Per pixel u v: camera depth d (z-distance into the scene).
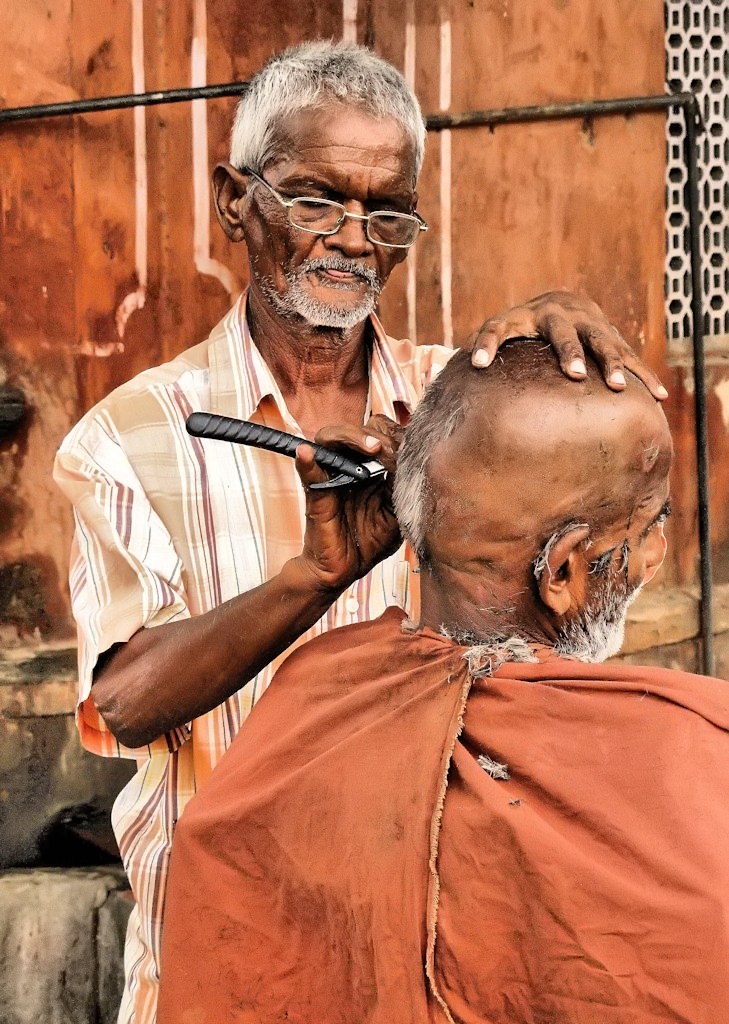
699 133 3.04
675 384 3.08
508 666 1.17
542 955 1.06
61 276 2.76
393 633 1.28
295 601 1.45
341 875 1.15
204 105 2.79
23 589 2.81
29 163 2.71
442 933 1.09
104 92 2.74
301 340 1.85
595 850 1.08
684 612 3.03
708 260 3.09
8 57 2.68
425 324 2.94
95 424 1.82
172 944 1.25
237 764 1.28
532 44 2.90
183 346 2.84
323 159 1.72
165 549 1.73
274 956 1.21
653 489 1.19
